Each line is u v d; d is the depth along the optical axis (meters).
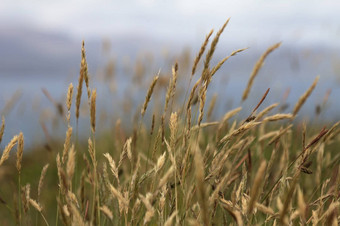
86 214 0.60
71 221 0.58
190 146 0.63
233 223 0.63
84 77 0.60
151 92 0.65
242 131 0.61
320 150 0.68
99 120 1.29
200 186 0.47
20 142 0.64
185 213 0.61
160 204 0.61
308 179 0.77
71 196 0.59
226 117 0.68
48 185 1.18
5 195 0.97
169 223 0.55
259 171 0.47
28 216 0.70
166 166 0.67
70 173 0.55
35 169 1.35
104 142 1.21
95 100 0.60
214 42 0.62
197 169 0.47
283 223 0.50
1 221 0.88
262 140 0.77
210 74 0.61
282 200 0.61
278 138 0.67
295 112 0.70
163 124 0.65
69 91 0.61
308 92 0.68
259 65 0.74
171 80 0.65
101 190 0.64
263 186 0.67
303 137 0.64
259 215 0.67
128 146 0.63
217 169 0.62
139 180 0.61
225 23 0.62
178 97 0.76
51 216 0.94
